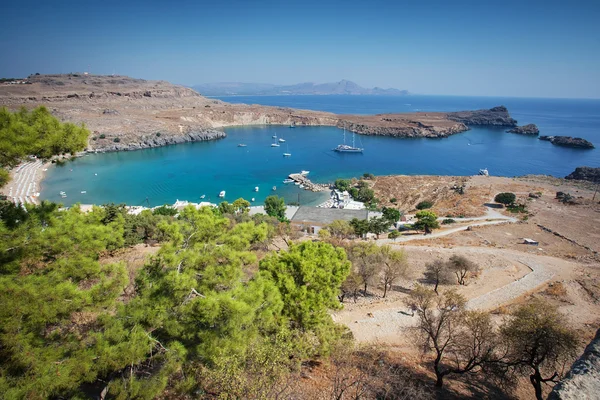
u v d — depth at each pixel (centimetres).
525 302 3700
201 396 1499
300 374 1922
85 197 10650
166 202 10481
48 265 1535
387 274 4109
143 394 1366
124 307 1509
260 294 1625
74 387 1303
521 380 2175
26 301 1259
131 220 4816
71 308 1384
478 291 4088
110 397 1513
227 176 13450
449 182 11588
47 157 1477
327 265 2150
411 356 2564
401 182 11962
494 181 11319
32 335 1269
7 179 1386
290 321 2064
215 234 1880
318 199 10794
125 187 11800
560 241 6147
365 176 13125
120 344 1366
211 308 1437
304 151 18988
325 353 1973
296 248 2320
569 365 2197
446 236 6675
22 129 1401
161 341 1588
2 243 1399
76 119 19325
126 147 18012
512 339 1881
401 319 3350
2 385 1110
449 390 2031
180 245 1750
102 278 1543
